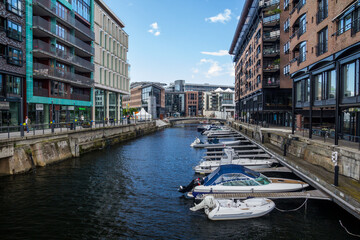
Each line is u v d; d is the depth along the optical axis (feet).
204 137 163.32
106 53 147.74
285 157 64.03
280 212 39.81
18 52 79.15
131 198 45.55
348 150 43.21
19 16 79.15
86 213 38.78
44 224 34.94
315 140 58.49
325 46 59.82
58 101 102.12
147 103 344.90
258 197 41.83
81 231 33.32
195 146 113.80
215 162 68.64
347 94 50.31
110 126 118.01
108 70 150.41
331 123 90.84
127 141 136.98
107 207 41.27
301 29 74.79
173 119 326.24
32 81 85.05
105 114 151.43
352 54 47.19
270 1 135.03
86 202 43.11
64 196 45.57
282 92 133.80
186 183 55.52
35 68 87.81
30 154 60.64
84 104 124.77
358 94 46.52
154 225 35.58
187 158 86.17
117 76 165.48
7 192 46.57
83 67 117.80
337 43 52.03
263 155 75.46
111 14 155.43
